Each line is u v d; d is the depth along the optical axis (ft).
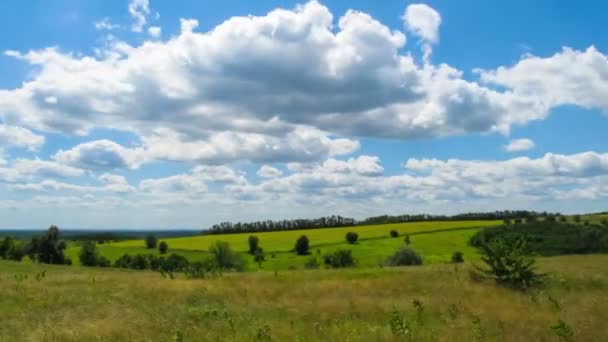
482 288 79.87
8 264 141.38
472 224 460.55
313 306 64.64
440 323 53.31
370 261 299.38
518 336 44.98
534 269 87.97
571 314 56.29
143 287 80.33
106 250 376.89
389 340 44.55
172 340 45.98
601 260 121.29
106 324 50.70
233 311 61.72
